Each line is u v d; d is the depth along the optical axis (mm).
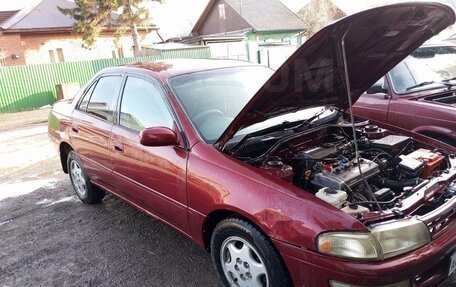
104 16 21984
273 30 32250
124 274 3184
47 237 3949
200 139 2830
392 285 2014
